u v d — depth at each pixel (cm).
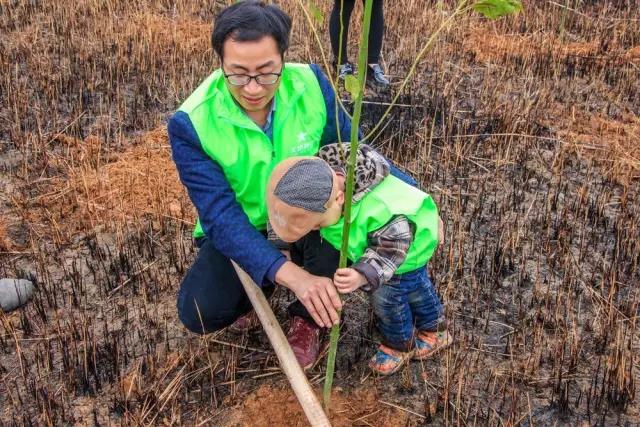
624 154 432
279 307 300
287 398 259
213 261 258
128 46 583
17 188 393
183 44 591
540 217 377
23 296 309
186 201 385
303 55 580
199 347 283
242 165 232
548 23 668
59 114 477
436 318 269
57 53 571
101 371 275
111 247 350
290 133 235
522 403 262
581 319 303
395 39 621
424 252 234
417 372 272
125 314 305
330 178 205
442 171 423
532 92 525
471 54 594
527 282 326
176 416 254
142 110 488
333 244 232
